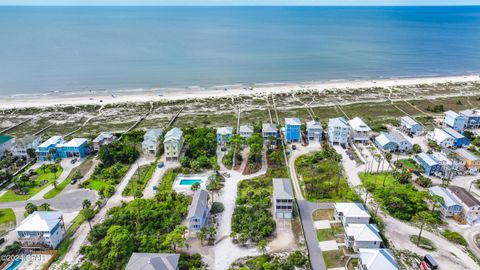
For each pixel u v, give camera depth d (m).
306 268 82.38
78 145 142.12
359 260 80.50
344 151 145.38
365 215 94.50
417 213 103.00
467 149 145.88
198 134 153.75
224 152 147.12
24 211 106.94
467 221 99.50
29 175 126.81
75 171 132.50
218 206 107.19
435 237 93.38
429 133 159.00
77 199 113.56
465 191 106.56
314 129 155.12
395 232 95.19
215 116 192.12
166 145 137.00
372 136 160.75
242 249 89.44
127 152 139.12
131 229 94.75
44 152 140.12
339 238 93.25
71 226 99.81
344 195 112.94
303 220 101.00
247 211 102.81
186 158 134.12
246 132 155.50
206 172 130.00
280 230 96.62
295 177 125.44
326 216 102.75
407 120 167.25
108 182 123.44
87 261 85.44
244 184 120.44
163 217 98.94
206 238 93.25
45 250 89.38
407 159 138.38
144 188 119.44
